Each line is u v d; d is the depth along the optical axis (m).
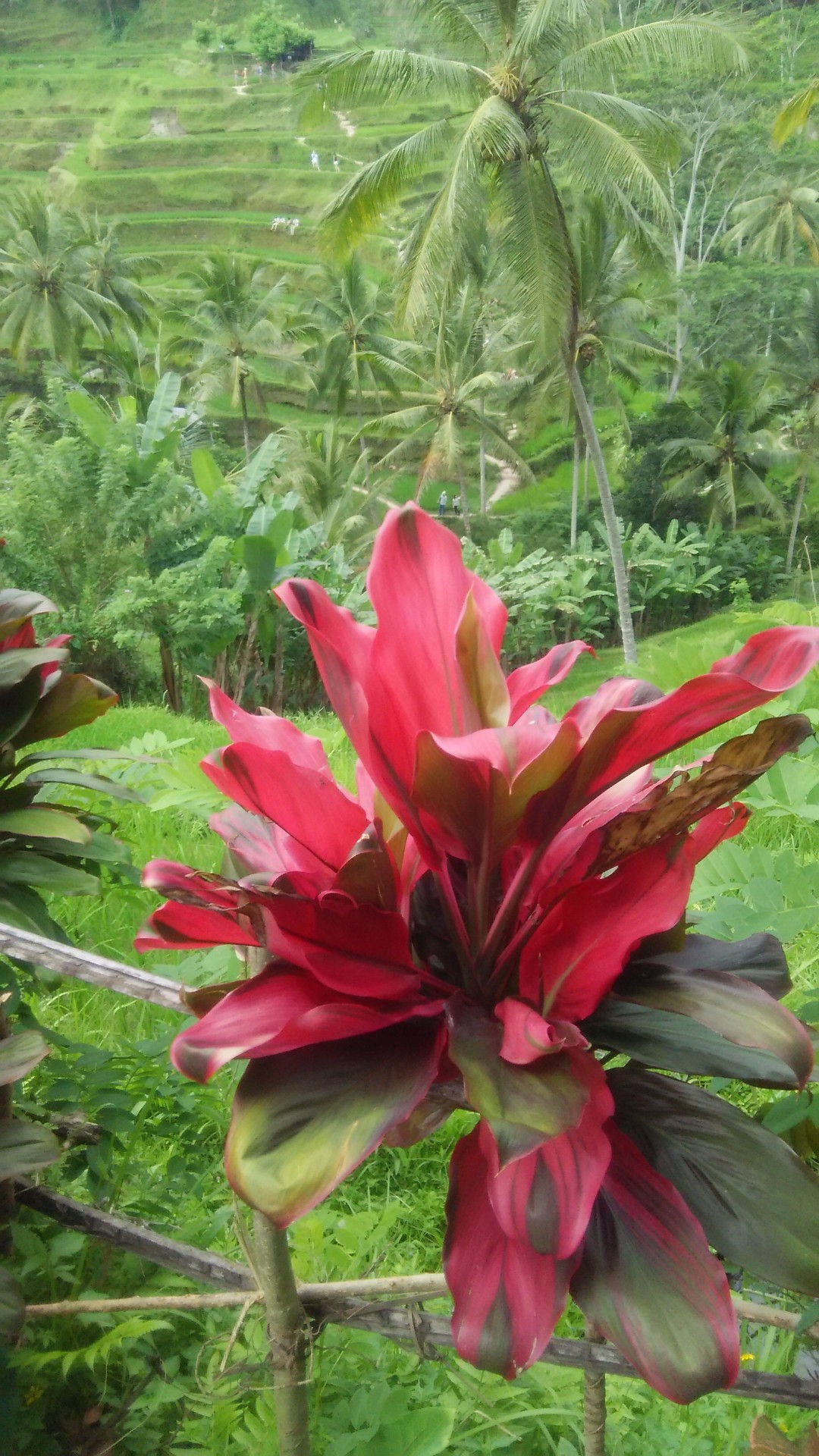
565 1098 0.91
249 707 20.62
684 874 1.01
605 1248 1.00
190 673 20.25
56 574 20.52
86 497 20.14
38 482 20.03
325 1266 1.86
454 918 1.10
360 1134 0.93
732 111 48.91
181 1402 1.81
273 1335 1.39
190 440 36.78
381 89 22.41
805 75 55.09
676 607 39.84
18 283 53.31
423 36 23.80
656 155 23.94
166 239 90.81
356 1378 1.81
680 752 4.93
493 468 59.50
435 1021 1.08
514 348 40.34
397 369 44.38
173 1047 0.98
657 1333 0.94
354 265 49.41
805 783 2.55
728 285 43.22
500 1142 0.87
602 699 1.17
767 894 1.86
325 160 97.06
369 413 65.00
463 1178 1.07
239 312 51.81
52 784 2.35
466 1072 0.94
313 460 40.81
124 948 3.22
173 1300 1.51
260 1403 1.65
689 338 47.66
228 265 51.22
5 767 2.06
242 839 1.31
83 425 20.70
